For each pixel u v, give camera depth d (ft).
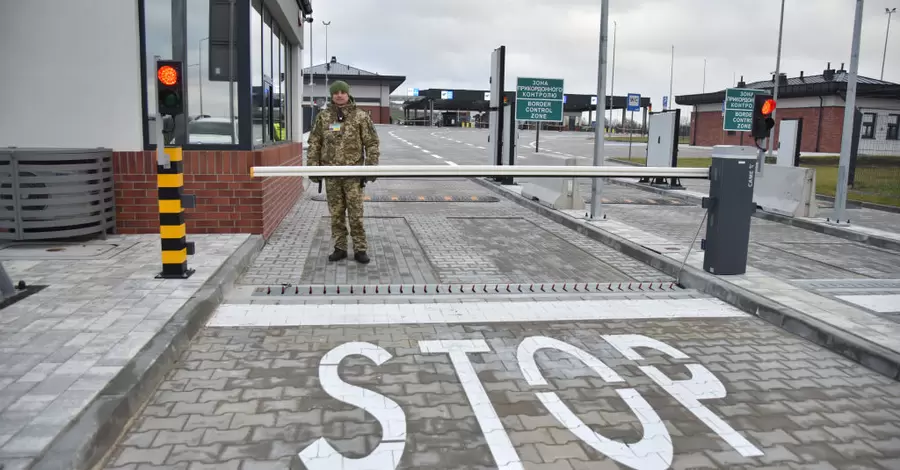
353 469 10.27
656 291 22.18
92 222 24.20
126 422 11.41
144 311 16.29
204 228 26.86
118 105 25.70
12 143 25.72
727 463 10.88
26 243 24.03
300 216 36.06
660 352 16.15
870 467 10.91
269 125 33.81
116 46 25.48
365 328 17.24
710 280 22.20
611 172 22.22
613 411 12.71
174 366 14.23
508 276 23.99
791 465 10.90
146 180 25.86
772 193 42.91
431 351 15.70
